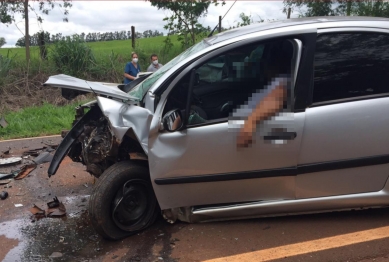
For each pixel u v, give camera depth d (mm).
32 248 3262
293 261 2891
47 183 4719
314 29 3086
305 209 3260
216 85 3285
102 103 3107
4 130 7492
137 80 4156
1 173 5086
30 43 12188
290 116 3000
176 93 3146
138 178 3287
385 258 2902
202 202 3268
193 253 3039
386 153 3127
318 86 3057
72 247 3250
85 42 12219
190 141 3051
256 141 3035
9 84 10617
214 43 3205
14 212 3975
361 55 3115
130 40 15258
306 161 3096
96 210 3145
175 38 14156
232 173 3119
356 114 3041
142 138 3082
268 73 3191
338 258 2912
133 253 3088
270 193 3221
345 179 3182
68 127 7703
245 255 2982
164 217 3355
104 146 3389
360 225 3352
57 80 3326
